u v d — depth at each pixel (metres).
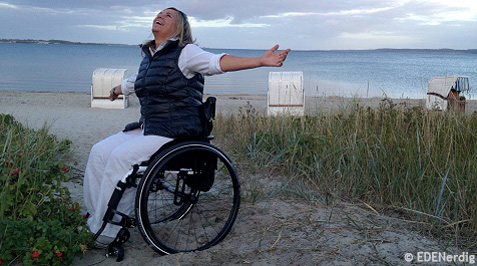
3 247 2.90
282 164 5.43
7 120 5.96
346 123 6.05
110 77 12.48
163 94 3.26
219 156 3.31
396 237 3.35
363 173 4.43
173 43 3.28
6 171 3.47
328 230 3.50
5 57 65.31
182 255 3.20
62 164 3.75
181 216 3.94
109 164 3.21
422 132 4.99
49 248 2.94
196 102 3.32
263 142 6.07
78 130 8.36
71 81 26.83
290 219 3.76
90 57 73.00
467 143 4.80
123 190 3.14
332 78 36.94
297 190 4.48
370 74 45.16
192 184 3.59
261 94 21.22
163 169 3.19
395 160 4.46
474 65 82.12
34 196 3.39
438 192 3.95
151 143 3.23
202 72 3.22
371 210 3.97
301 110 10.88
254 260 3.07
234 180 3.40
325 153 5.10
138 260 3.23
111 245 3.25
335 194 4.27
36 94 16.62
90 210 3.42
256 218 3.84
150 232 3.11
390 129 5.20
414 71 53.69
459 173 4.07
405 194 4.05
